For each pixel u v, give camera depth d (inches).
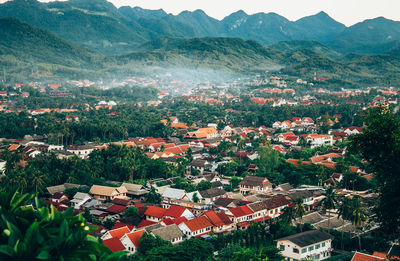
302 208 4525.1
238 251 3302.2
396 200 1684.3
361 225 4281.5
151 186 6333.7
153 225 4547.2
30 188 5940.0
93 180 6510.8
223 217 4899.1
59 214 946.7
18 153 7081.7
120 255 911.7
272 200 5585.6
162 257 3474.4
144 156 7746.1
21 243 813.2
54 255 842.2
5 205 985.5
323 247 4062.5
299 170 7308.1
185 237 4471.0
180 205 5546.3
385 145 1763.0
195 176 7037.4
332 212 5315.0
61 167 6894.7
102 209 5526.6
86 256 853.2
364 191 6122.1
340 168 7062.0
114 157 7367.1
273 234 4512.8
